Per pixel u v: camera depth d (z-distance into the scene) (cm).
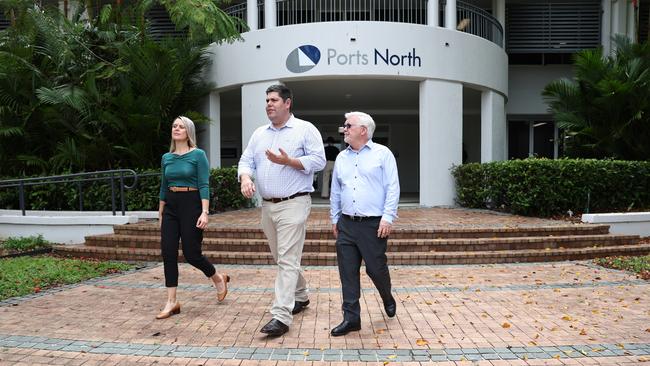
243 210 1194
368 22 1226
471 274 689
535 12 1703
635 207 1127
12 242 891
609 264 749
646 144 1238
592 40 1697
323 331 455
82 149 1175
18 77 1198
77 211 1102
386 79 1281
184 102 1328
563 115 1291
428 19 1298
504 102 1525
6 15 1367
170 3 632
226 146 2011
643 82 1198
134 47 1212
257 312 512
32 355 398
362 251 452
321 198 1627
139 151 1198
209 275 531
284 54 1248
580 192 1051
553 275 684
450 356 398
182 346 418
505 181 1081
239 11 1373
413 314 506
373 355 399
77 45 1268
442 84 1286
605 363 384
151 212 1009
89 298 569
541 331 455
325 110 1839
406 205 1312
